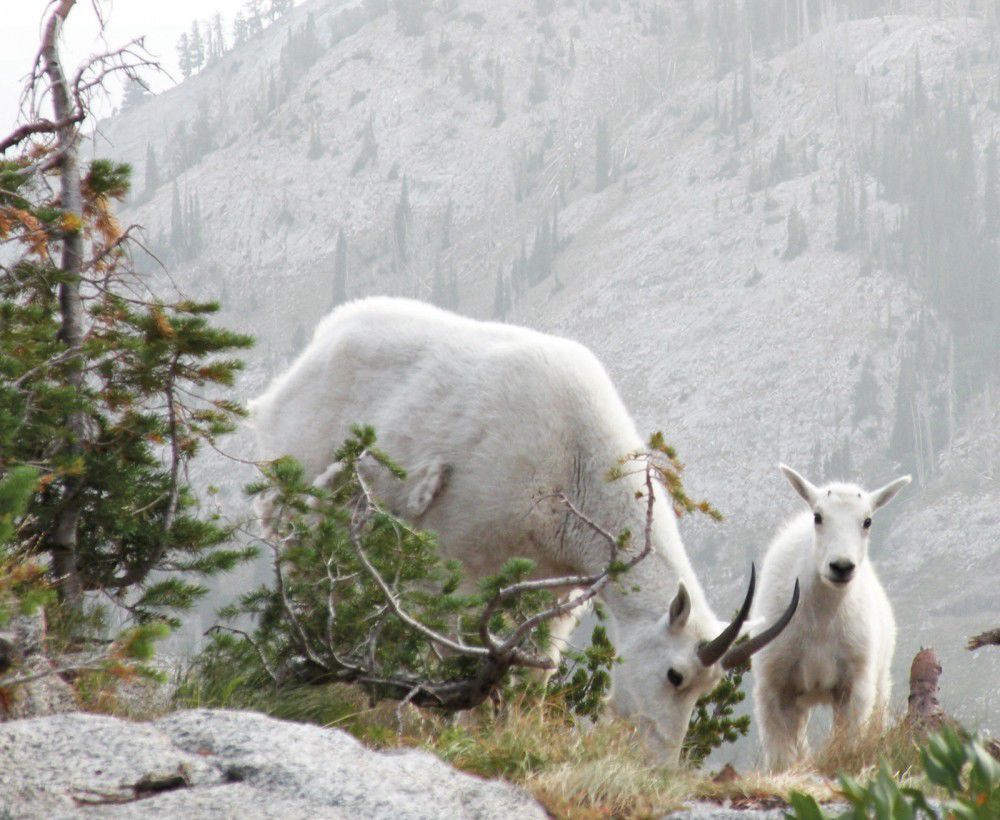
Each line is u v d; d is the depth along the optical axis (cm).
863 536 1480
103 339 1038
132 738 643
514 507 1416
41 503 995
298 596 1038
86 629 972
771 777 893
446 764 694
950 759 530
